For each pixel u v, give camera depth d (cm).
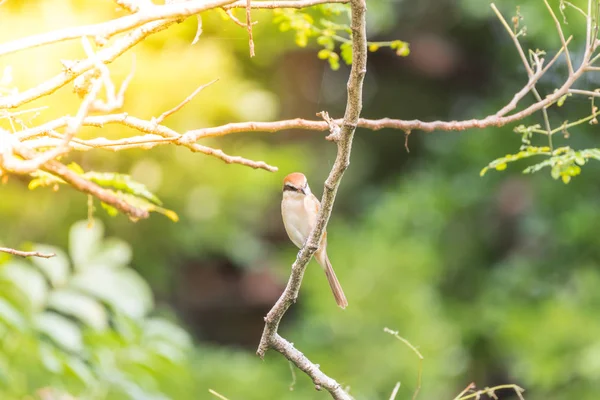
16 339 650
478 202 1617
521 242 1608
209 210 1352
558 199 1550
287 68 1622
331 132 423
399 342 1377
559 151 519
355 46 381
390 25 1627
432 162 1702
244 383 1313
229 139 1372
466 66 1769
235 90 1238
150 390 722
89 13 1058
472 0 1484
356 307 1410
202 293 1619
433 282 1488
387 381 1362
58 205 1262
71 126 319
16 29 1022
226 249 1410
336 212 1692
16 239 1230
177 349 736
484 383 1517
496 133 1600
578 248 1508
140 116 1134
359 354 1377
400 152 1778
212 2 393
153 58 1140
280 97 1567
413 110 1781
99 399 681
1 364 632
